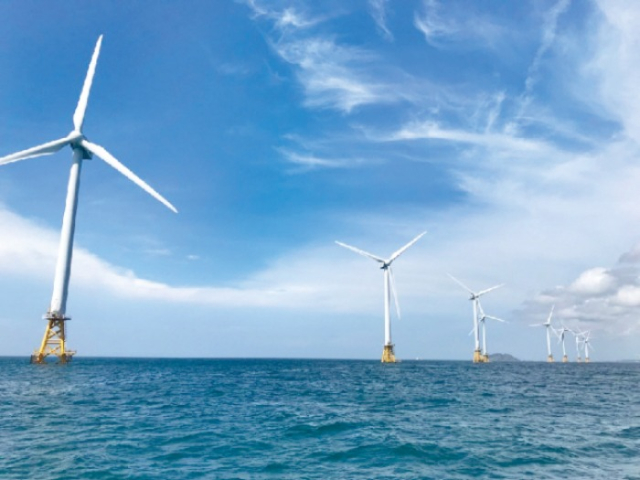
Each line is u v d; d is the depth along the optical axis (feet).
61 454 55.62
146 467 50.72
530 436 70.64
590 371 422.82
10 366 319.06
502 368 474.49
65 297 225.56
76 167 229.86
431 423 82.58
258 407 104.01
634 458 57.31
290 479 47.03
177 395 128.77
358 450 60.03
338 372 317.83
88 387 144.87
